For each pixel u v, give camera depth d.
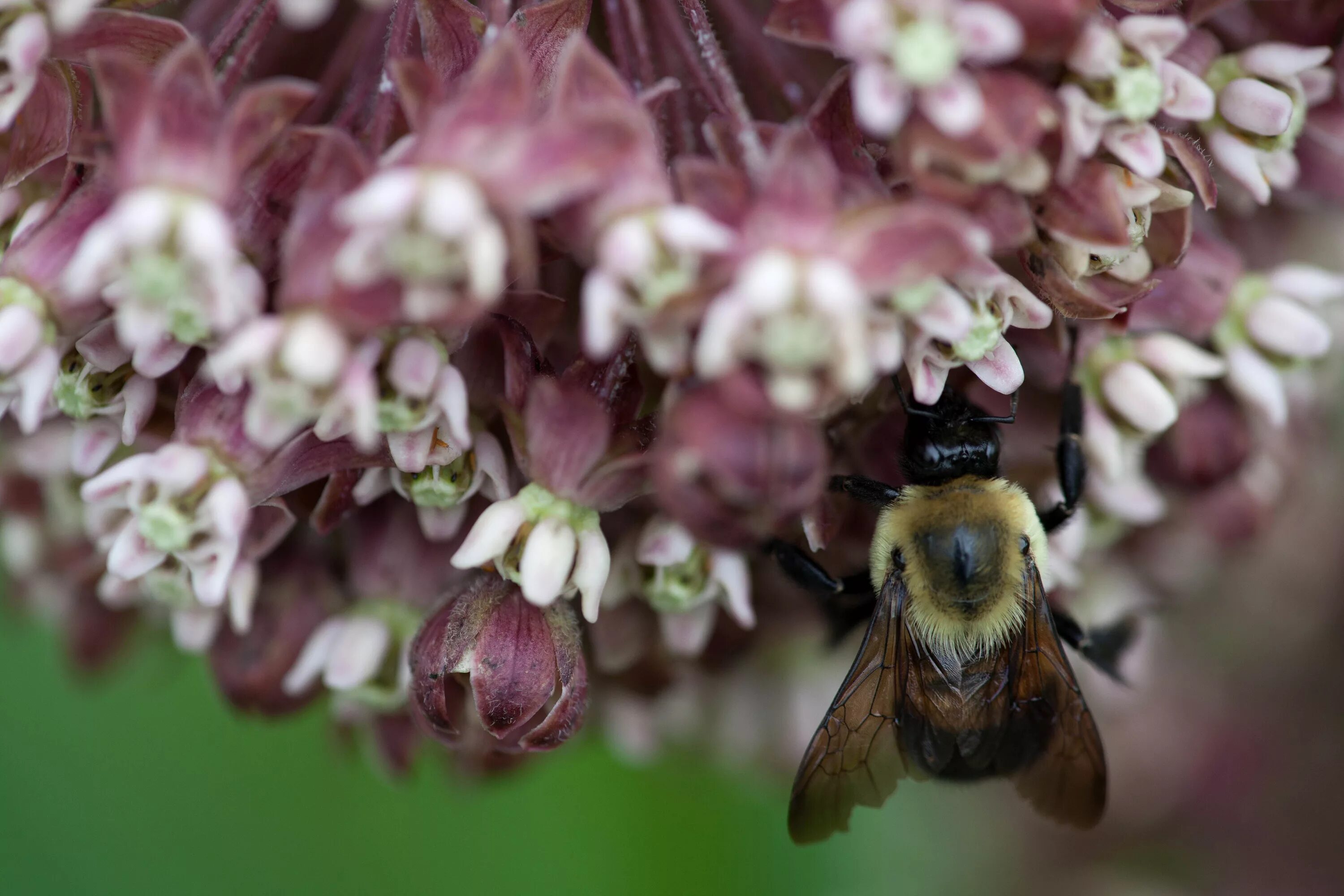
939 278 0.14
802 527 0.15
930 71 0.14
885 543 0.16
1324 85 0.16
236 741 0.18
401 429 0.15
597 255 0.14
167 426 0.15
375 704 0.16
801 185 0.14
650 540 0.15
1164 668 0.20
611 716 0.17
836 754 0.16
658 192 0.14
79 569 0.17
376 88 0.15
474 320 0.15
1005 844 0.20
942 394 0.16
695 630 0.16
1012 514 0.16
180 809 0.18
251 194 0.14
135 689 0.18
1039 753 0.16
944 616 0.16
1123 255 0.15
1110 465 0.16
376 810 0.18
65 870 0.18
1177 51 0.15
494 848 0.18
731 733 0.17
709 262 0.14
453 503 0.15
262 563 0.16
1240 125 0.15
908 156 0.14
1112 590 0.17
